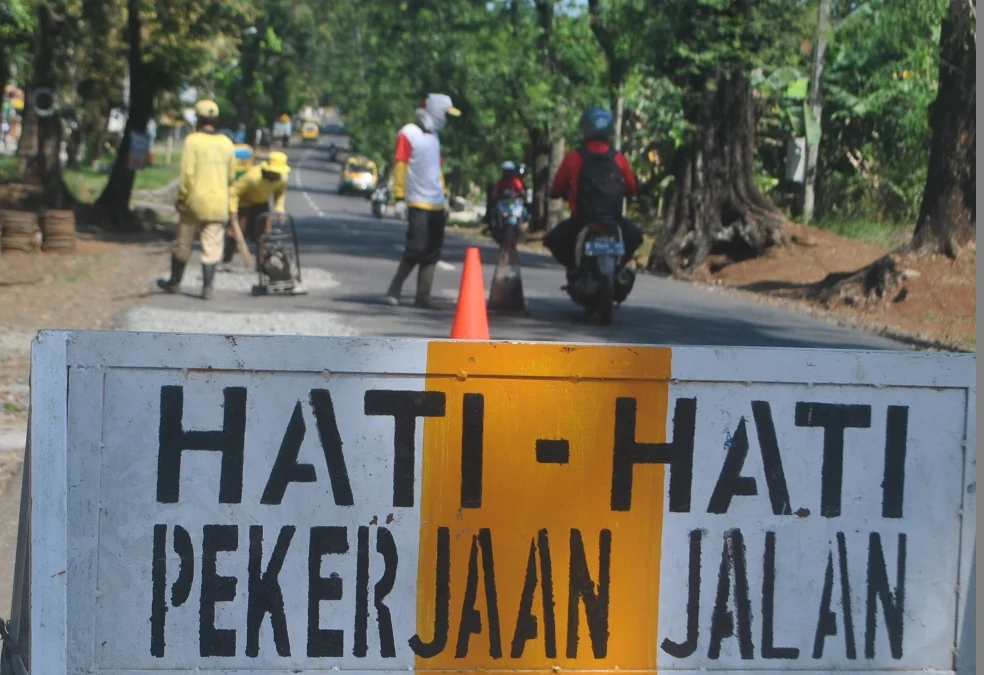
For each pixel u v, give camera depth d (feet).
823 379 10.72
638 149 106.42
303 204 191.11
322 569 10.42
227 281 52.80
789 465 10.73
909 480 10.83
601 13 97.04
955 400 10.85
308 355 10.37
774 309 51.55
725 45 69.36
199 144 44.11
